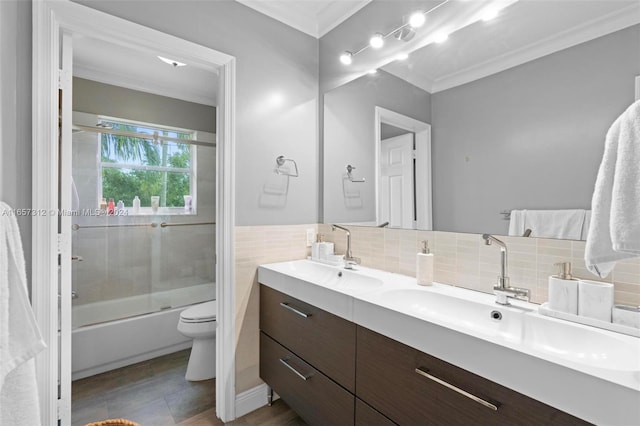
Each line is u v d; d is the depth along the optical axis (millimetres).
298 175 2119
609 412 650
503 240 1280
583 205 1079
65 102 1387
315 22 2180
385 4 1793
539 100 1188
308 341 1512
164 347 2588
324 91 2191
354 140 1961
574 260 1093
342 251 2043
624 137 762
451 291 1354
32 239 1253
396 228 1711
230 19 1815
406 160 1661
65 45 1391
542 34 1187
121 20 1444
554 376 726
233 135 1800
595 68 1062
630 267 981
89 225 2471
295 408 1591
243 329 1850
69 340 1394
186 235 2980
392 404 1106
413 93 1632
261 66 1941
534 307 1125
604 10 1048
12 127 1192
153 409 1875
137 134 2678
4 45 1126
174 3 1615
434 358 975
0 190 1099
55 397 1314
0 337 765
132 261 2664
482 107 1358
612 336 875
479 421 868
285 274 1666
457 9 1454
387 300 1299
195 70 2580
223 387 1784
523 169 1228
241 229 1839
